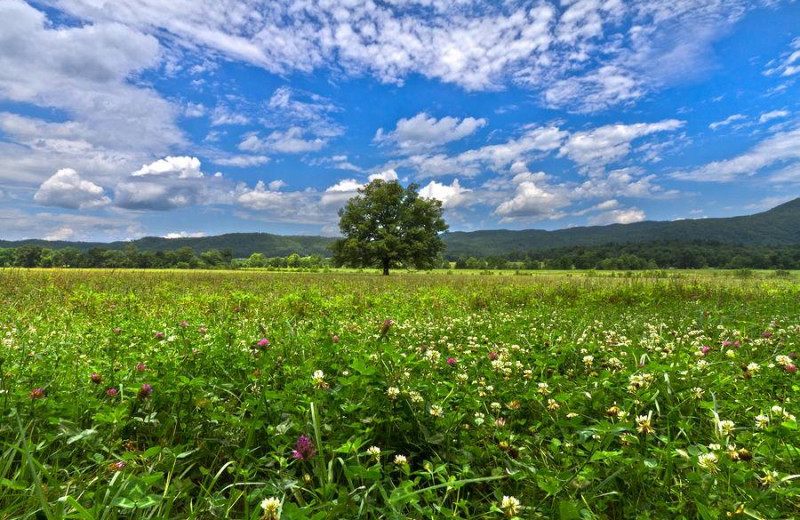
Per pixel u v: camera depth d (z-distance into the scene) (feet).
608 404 10.52
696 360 13.66
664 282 57.11
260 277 96.89
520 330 22.41
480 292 50.19
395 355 10.90
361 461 8.02
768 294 49.93
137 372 11.44
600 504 6.77
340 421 9.12
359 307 35.45
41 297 36.32
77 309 30.09
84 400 9.60
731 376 12.04
